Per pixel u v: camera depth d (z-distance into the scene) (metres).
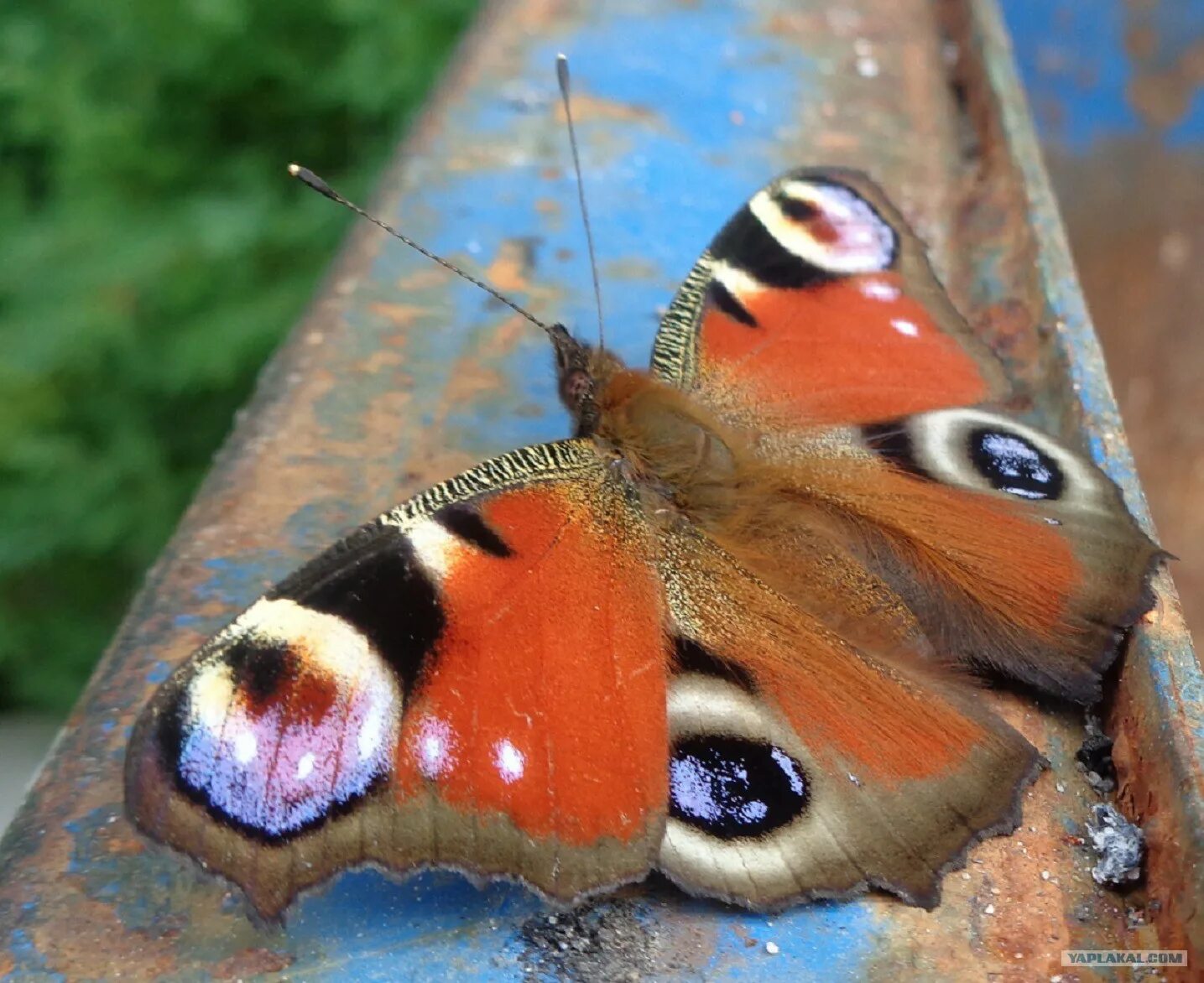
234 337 0.23
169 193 0.26
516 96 0.15
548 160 0.14
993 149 0.14
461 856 0.08
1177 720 0.08
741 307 0.11
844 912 0.08
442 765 0.08
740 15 0.16
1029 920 0.08
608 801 0.08
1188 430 0.19
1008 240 0.13
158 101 0.26
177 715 0.08
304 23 0.25
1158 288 0.20
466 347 0.12
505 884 0.08
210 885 0.08
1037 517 0.10
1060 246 0.12
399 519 0.09
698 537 0.10
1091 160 0.21
